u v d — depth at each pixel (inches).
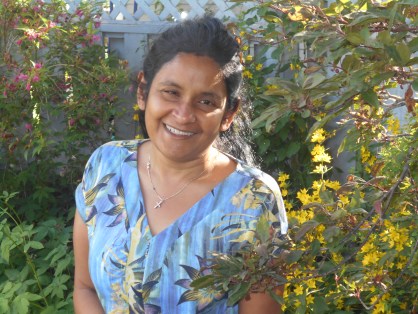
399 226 91.8
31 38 175.3
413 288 110.0
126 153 81.8
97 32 186.9
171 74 72.1
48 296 133.8
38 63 174.2
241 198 76.9
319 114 72.5
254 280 68.2
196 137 73.7
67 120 180.1
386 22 65.2
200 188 77.7
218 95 72.8
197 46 71.7
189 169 77.7
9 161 177.9
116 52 193.2
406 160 81.4
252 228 75.8
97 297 85.5
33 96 176.1
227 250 75.8
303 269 75.8
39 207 171.5
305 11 70.4
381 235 105.7
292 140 167.6
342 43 65.0
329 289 113.0
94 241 79.4
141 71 77.9
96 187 81.0
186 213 76.8
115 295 77.8
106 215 79.7
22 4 183.2
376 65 62.0
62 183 179.0
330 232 73.6
